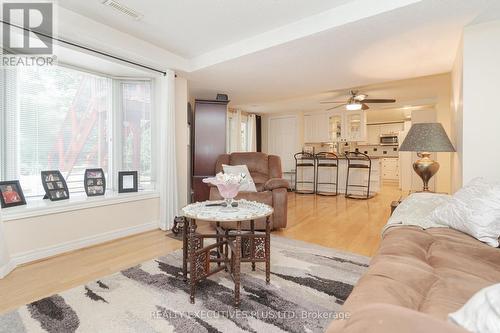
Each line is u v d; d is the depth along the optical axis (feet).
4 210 7.09
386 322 1.69
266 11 7.36
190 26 8.25
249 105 20.36
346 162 20.80
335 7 7.16
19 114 8.20
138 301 5.37
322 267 7.06
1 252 6.49
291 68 10.61
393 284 2.93
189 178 14.84
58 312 4.98
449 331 1.52
